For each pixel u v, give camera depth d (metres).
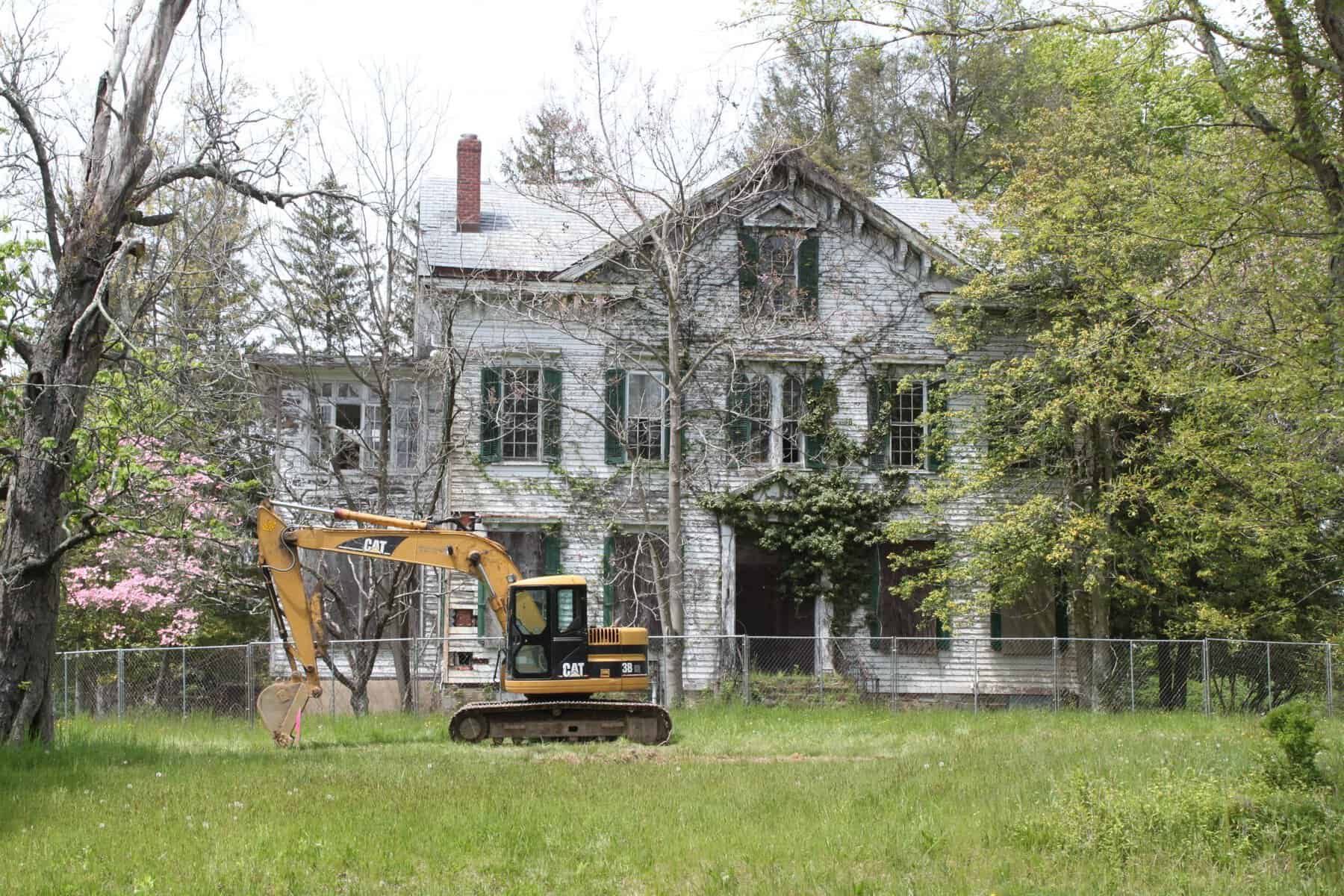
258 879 9.80
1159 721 22.88
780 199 29.08
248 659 23.20
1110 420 27.23
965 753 16.98
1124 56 15.62
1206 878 9.76
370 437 28.31
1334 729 20.12
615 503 28.23
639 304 28.69
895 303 29.33
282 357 26.81
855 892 9.29
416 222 27.62
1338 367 15.82
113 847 10.84
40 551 17.95
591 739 20.44
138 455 19.27
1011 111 43.94
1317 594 27.67
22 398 18.00
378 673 27.94
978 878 9.80
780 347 28.84
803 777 14.86
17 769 15.73
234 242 26.47
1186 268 21.98
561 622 20.64
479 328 28.28
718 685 27.28
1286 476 21.02
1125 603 28.11
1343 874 9.75
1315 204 16.17
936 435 27.83
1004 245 27.14
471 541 20.66
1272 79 16.16
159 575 27.47
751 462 28.81
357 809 12.59
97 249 18.25
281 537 20.00
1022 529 25.75
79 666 27.09
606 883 9.74
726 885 9.59
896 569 28.75
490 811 12.45
